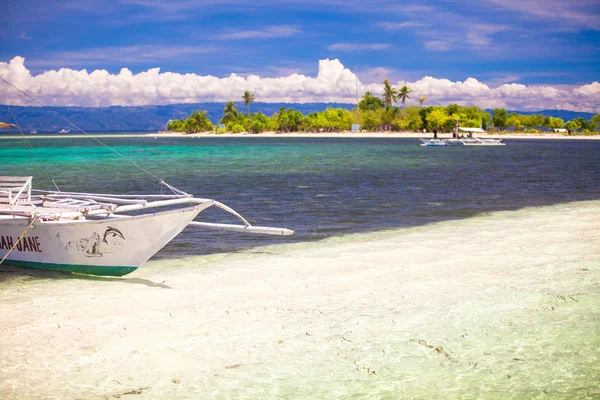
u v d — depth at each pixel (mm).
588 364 5906
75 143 130250
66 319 7344
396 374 5750
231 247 12430
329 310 7699
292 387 5488
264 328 7012
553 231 13555
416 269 9906
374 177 32781
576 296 8156
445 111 165750
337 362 6039
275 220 16406
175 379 5645
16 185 11820
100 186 28594
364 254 11281
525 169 39344
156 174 36656
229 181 30500
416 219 16250
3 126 11852
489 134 167625
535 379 5594
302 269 10078
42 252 10281
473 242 12344
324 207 19266
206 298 8305
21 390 5379
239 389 5445
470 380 5598
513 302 7941
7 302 8180
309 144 109938
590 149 80438
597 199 20891
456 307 7766
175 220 9258
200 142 134500
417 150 78000
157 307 7875
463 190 24969
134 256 9523
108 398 5250
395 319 7316
